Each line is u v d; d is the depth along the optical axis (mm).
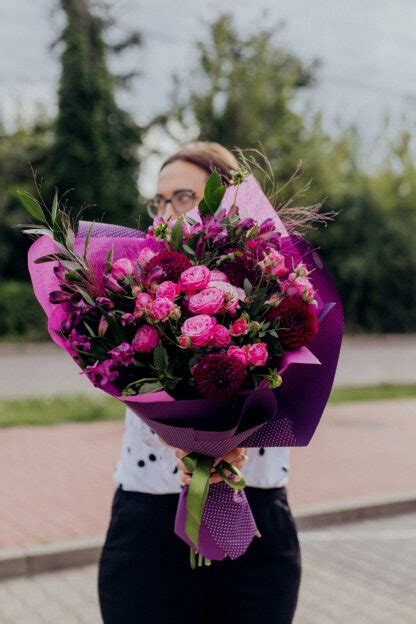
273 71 21875
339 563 4348
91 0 20047
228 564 1722
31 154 20594
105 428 7836
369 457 6855
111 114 20688
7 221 19938
